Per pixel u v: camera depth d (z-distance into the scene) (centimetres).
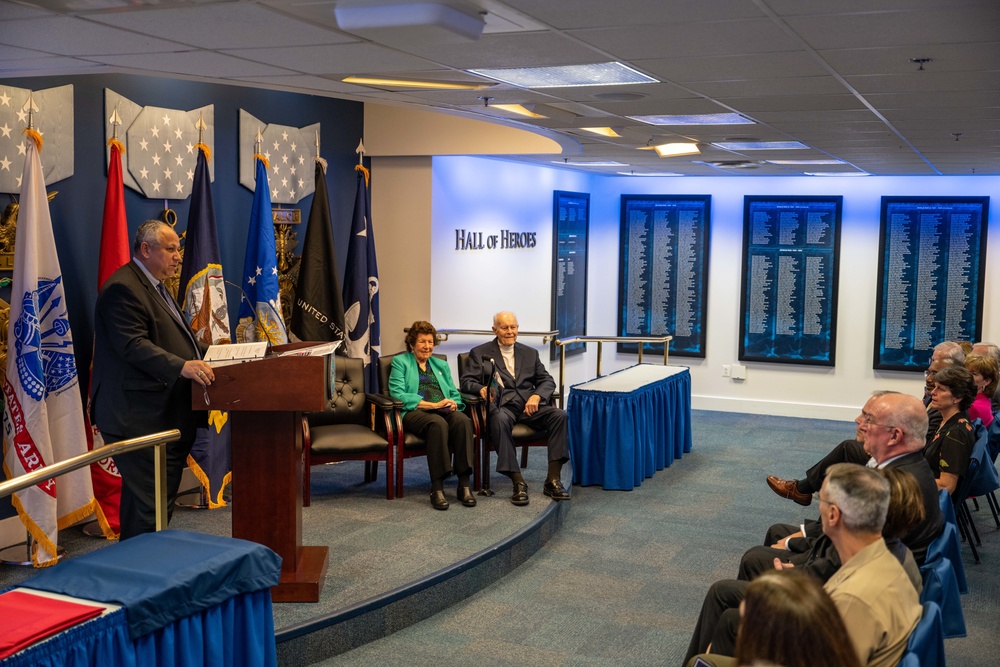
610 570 519
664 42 347
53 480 441
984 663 418
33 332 435
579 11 300
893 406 385
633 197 1075
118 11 298
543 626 440
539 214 940
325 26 319
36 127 469
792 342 1034
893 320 998
